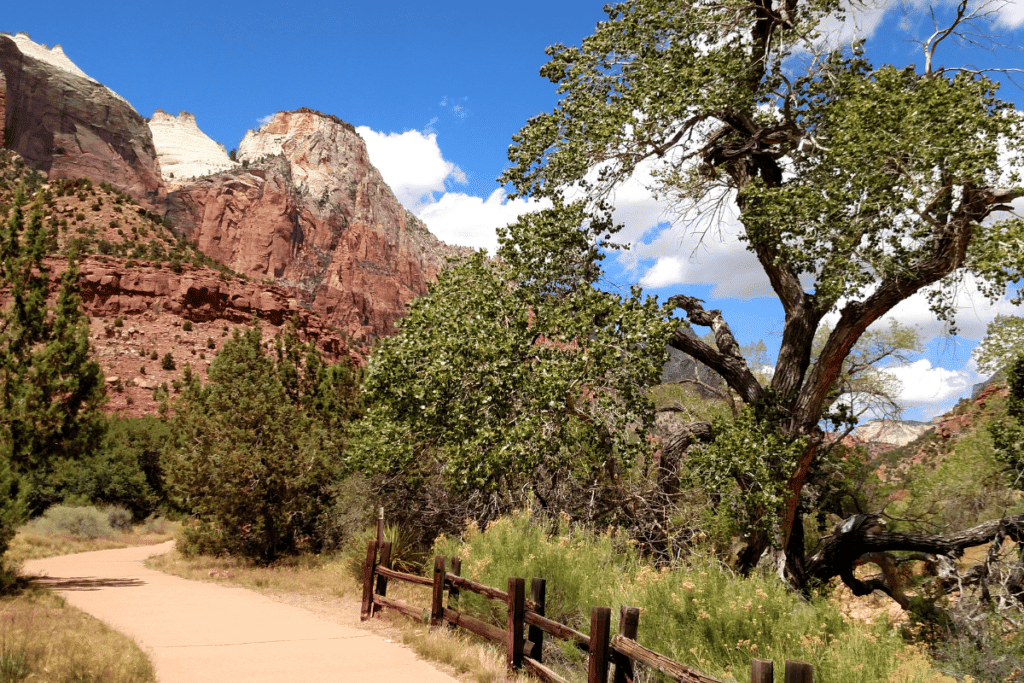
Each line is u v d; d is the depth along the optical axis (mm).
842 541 14758
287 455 20547
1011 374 16172
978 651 8750
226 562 20328
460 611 8375
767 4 15461
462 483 13359
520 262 14602
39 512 38156
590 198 15164
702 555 11750
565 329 13320
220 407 22141
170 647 7527
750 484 13156
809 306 14734
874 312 13164
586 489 14289
